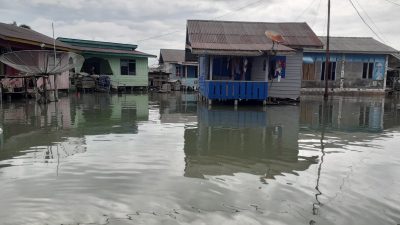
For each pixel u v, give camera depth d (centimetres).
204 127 907
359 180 488
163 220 356
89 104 1482
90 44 2492
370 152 655
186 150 645
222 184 462
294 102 1658
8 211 374
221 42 1595
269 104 1535
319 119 1105
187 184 460
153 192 430
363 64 2519
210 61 1466
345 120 1095
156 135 788
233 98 1464
